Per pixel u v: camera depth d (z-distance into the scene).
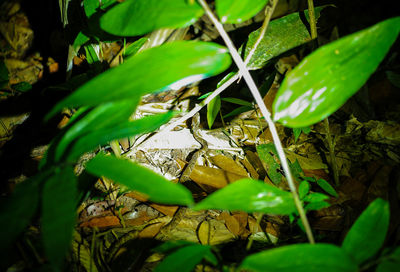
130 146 0.60
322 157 0.69
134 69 0.33
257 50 0.50
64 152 0.35
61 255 0.30
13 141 0.63
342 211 0.54
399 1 1.35
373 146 0.70
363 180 0.62
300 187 0.42
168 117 0.37
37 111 0.68
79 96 0.32
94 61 0.49
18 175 0.58
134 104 0.35
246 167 0.64
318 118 0.35
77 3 0.49
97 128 0.35
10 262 0.42
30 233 0.45
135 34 0.35
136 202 0.54
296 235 0.51
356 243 0.35
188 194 0.31
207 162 0.64
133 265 0.46
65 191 0.33
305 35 0.50
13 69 0.74
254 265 0.33
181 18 0.34
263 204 0.34
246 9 0.35
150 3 0.35
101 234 0.49
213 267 0.45
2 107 0.66
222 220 0.53
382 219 0.36
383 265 0.34
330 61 0.35
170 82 0.33
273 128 0.36
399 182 0.56
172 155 0.64
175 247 0.40
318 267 0.33
